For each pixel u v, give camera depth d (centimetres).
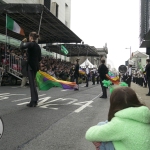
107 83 475
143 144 192
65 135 480
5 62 1584
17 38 2552
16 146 405
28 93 1141
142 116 196
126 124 199
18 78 1673
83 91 1456
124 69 1975
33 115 644
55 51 3400
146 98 1160
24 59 1526
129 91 215
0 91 1196
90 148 412
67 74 2259
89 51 3509
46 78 902
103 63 1135
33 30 2177
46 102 895
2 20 1828
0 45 1756
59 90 1433
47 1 3694
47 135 475
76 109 774
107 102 988
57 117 636
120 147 202
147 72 1328
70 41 2697
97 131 206
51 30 2175
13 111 686
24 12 1518
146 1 3120
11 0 2397
